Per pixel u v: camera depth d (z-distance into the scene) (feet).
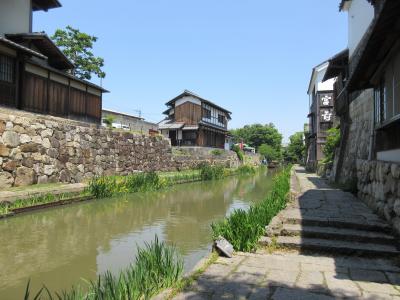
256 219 28.22
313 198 42.70
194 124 165.37
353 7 59.41
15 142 52.34
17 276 24.02
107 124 107.04
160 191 75.77
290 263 21.66
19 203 43.75
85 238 34.27
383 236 25.25
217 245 23.79
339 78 70.33
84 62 103.09
